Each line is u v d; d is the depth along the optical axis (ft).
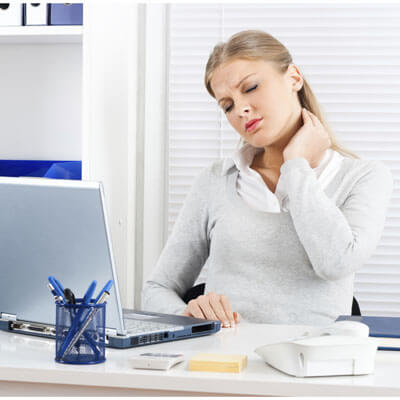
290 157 6.38
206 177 6.97
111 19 8.13
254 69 6.85
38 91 9.05
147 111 9.08
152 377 3.28
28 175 8.80
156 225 9.09
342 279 6.30
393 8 8.86
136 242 9.14
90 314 3.51
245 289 6.29
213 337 4.43
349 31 8.91
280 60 6.88
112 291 3.83
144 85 9.13
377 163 6.55
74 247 3.86
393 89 8.91
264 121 6.86
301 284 6.22
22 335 4.38
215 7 9.03
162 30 9.06
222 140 9.07
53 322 4.17
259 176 6.70
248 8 8.99
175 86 9.10
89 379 3.33
